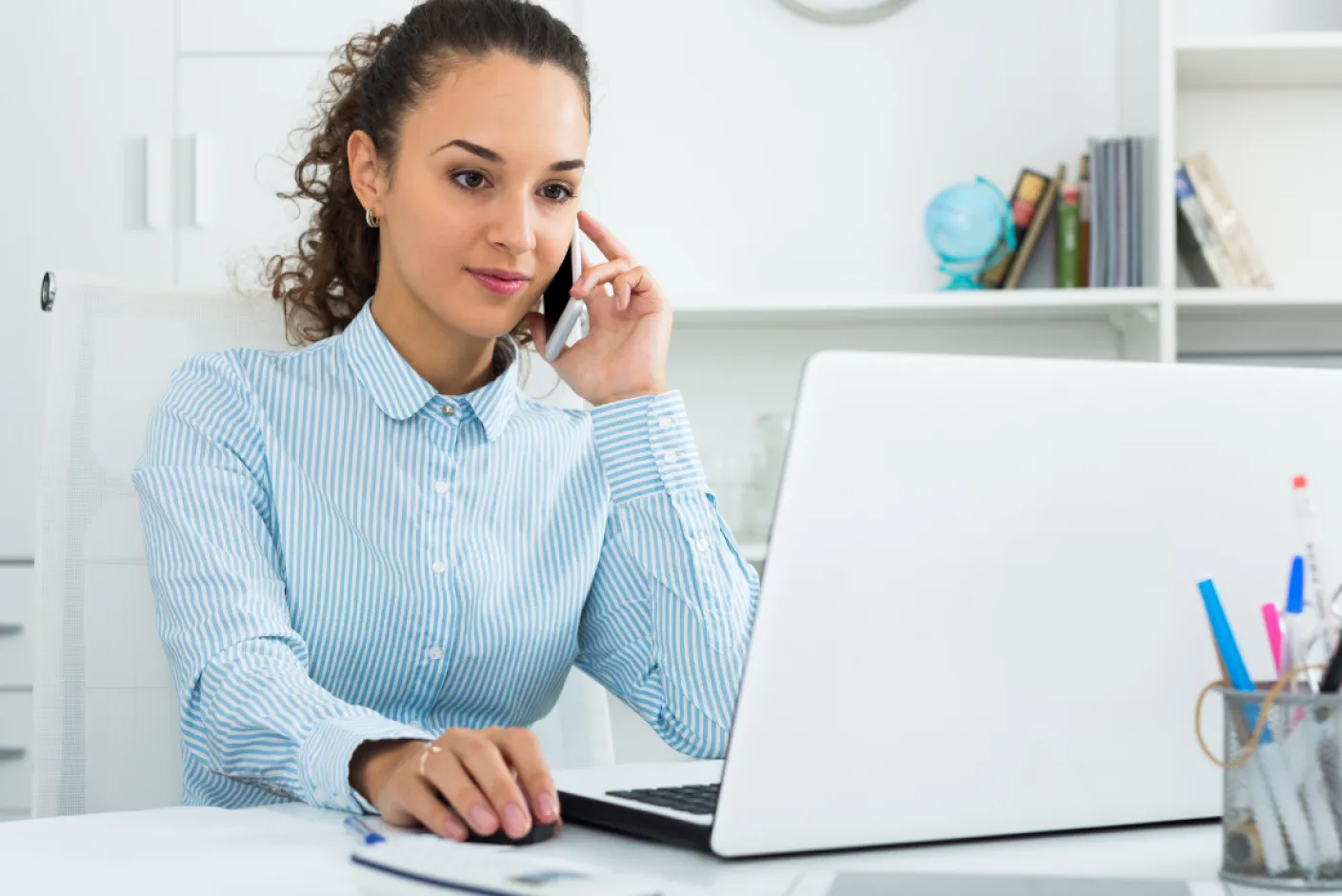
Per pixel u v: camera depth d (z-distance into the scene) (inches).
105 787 54.6
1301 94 104.7
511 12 49.8
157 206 97.6
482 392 52.9
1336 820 25.8
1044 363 30.0
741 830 28.4
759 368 105.7
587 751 57.2
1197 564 31.3
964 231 97.3
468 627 51.3
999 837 31.0
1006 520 29.7
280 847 30.7
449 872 26.1
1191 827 32.3
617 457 51.7
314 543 50.4
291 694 39.3
